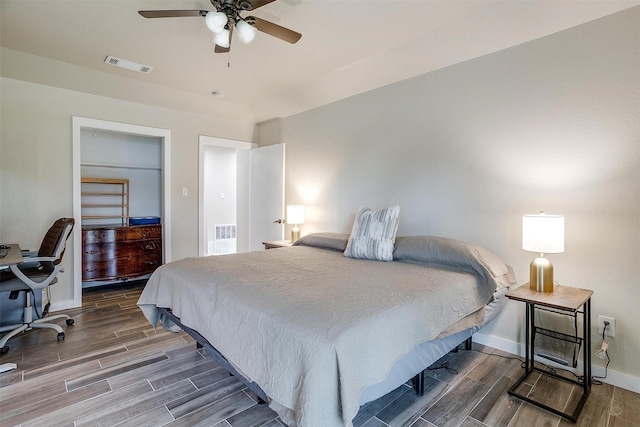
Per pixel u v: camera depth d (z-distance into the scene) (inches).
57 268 109.3
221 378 83.4
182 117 172.2
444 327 70.4
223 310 68.1
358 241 108.4
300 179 170.9
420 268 91.6
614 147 79.8
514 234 97.2
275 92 157.3
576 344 85.6
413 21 96.1
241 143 195.0
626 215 78.7
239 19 78.0
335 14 92.6
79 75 133.2
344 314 56.0
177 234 172.6
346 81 136.3
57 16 94.1
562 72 87.0
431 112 116.0
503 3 87.3
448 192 111.9
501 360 93.1
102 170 180.1
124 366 89.3
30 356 94.7
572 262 86.7
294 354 50.8
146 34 104.0
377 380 52.6
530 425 65.9
